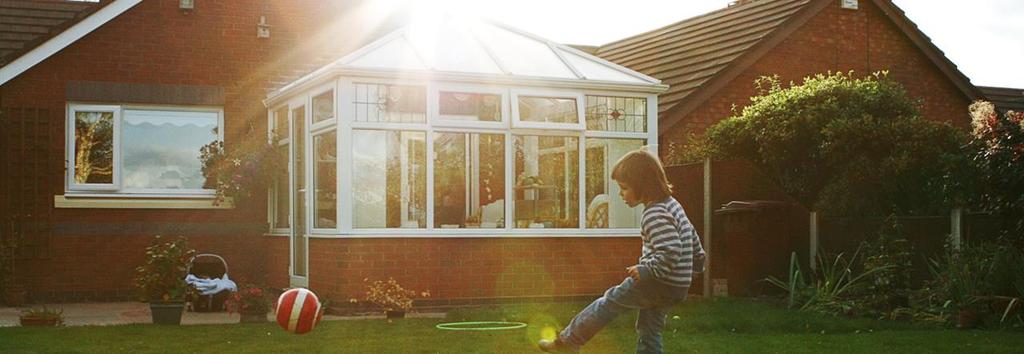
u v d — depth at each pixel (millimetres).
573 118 14164
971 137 13953
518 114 13789
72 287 14953
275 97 15219
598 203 14398
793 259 13875
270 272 15727
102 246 15109
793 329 11078
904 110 16188
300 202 14555
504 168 13812
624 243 14484
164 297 11328
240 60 15992
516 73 13805
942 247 13328
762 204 14492
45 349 9156
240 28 16016
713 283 14789
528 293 13836
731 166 15117
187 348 9234
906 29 20484
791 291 13336
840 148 15391
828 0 19594
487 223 13703
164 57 15562
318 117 13797
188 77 15688
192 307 13508
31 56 14641
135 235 15258
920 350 9242
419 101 13406
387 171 13219
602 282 14305
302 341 9703
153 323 11414
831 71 19828
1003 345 9617
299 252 14547
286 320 8078
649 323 6578
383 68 13102
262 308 11750
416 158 13375
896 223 13359
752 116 16438
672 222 6332
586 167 14336
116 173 15219
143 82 15430
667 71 20281
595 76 14430
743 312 12133
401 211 13281
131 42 15398
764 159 16125
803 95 16219
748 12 20453
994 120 12992
